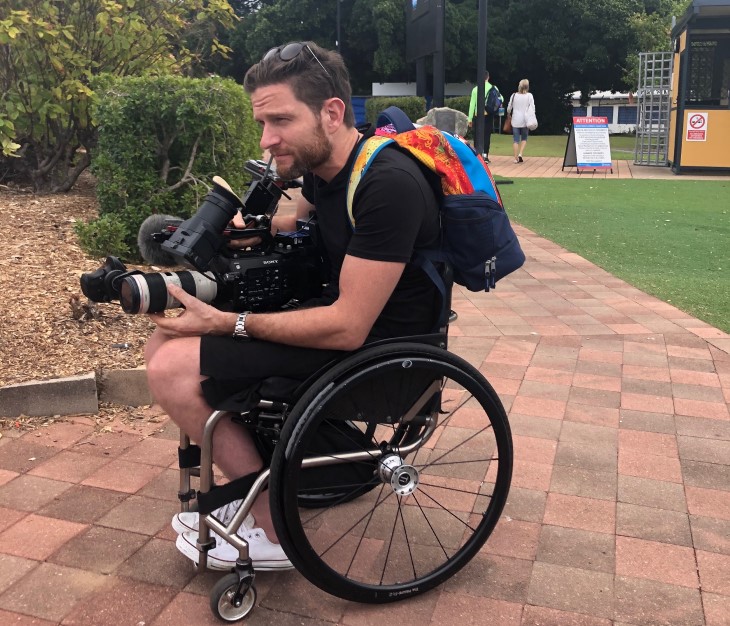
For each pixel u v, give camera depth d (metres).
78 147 7.45
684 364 4.10
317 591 2.21
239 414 2.05
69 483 2.76
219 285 2.11
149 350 2.16
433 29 12.88
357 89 37.16
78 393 3.28
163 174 5.57
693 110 13.74
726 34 13.31
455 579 2.28
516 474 2.92
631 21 32.62
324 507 2.64
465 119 9.55
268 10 33.28
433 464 2.84
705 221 9.05
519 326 4.81
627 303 5.36
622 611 2.14
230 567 2.16
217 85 5.53
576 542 2.47
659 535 2.51
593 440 3.20
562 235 8.17
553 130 37.34
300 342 1.98
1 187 7.51
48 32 6.12
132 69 7.33
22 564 2.29
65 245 5.39
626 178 13.49
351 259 1.94
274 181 2.34
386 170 1.91
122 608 2.11
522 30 33.16
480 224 2.03
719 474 2.91
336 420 2.16
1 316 3.91
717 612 2.13
